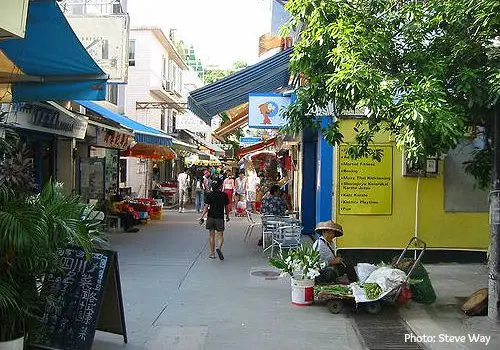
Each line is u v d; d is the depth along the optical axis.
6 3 4.96
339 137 7.39
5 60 7.66
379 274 7.35
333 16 6.63
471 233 10.55
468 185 10.55
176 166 37.91
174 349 5.71
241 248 12.80
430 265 10.43
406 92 6.09
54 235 4.59
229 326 6.57
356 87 5.94
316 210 14.57
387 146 10.48
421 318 6.97
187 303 7.61
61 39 7.30
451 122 5.58
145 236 14.75
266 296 8.09
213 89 11.93
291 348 5.84
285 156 24.66
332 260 8.07
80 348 5.08
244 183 24.17
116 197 17.59
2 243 4.23
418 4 6.82
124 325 5.75
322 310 7.35
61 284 5.29
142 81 28.03
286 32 6.98
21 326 4.75
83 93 8.56
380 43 6.27
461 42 6.30
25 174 4.86
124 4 20.00
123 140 18.09
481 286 8.71
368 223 10.53
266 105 11.24
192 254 11.84
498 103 6.47
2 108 9.58
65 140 14.43
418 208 10.53
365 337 6.26
